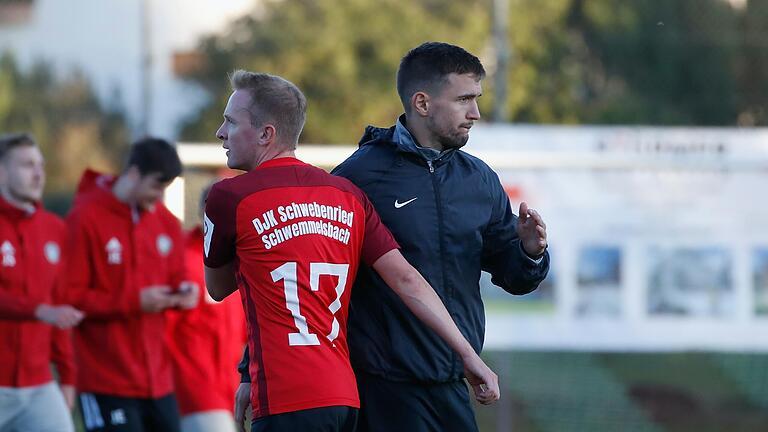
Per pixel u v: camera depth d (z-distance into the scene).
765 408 38.97
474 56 16.19
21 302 22.56
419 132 16.16
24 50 75.12
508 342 33.84
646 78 65.56
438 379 15.92
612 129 33.84
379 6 65.38
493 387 14.66
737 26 64.94
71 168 73.50
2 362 23.42
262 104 15.07
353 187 15.35
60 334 24.66
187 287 23.48
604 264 33.88
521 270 16.34
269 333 14.38
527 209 15.71
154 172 23.70
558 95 64.25
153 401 23.73
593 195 33.78
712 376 40.09
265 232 14.52
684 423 38.06
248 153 15.17
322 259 14.64
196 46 65.44
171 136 65.19
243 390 15.74
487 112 59.84
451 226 16.06
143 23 55.31
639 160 33.81
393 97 64.12
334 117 63.62
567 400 38.88
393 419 15.91
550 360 40.03
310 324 14.46
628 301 33.94
